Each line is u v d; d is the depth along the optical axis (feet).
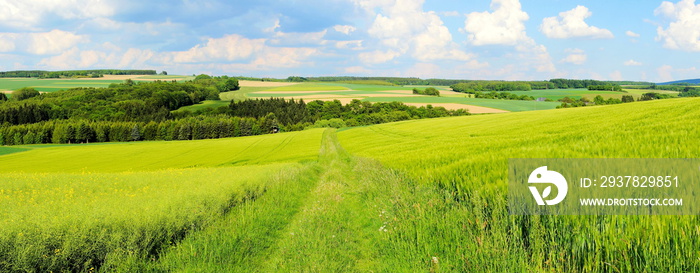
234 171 67.56
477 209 19.90
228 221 29.55
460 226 19.79
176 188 42.78
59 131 313.12
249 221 29.71
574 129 70.23
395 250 20.83
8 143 308.60
